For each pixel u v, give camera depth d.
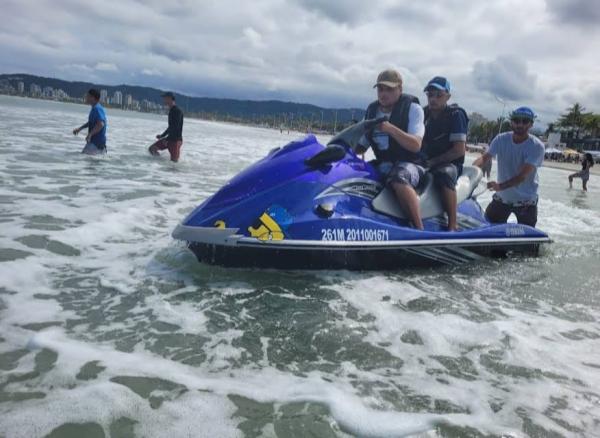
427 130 5.25
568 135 113.44
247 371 2.41
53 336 2.57
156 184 7.80
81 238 4.33
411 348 2.81
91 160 10.07
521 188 6.21
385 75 4.58
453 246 4.63
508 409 2.25
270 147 22.91
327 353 2.67
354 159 4.46
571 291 4.16
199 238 3.65
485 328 3.15
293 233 3.77
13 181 6.79
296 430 1.97
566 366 2.73
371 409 2.16
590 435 2.10
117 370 2.30
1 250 3.83
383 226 4.17
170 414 2.00
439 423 2.09
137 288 3.33
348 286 3.76
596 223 7.97
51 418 1.92
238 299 3.29
